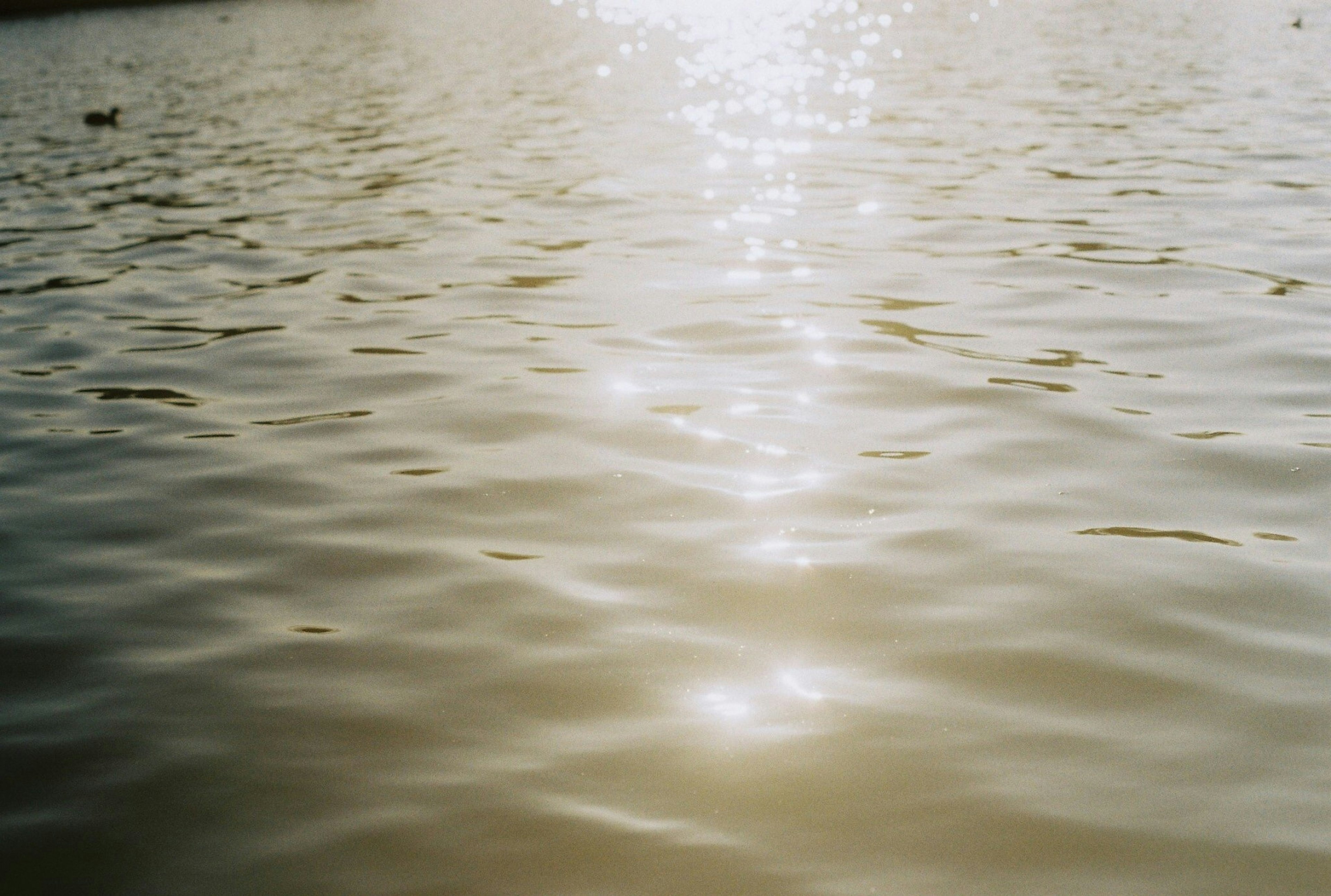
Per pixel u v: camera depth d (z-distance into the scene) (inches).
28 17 1411.2
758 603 136.4
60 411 207.2
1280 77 596.7
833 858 96.0
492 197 398.0
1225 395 195.0
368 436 190.5
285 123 596.4
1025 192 371.2
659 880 94.0
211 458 183.3
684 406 199.0
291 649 129.0
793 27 1097.4
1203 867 94.0
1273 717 112.7
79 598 141.4
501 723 115.0
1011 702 116.6
